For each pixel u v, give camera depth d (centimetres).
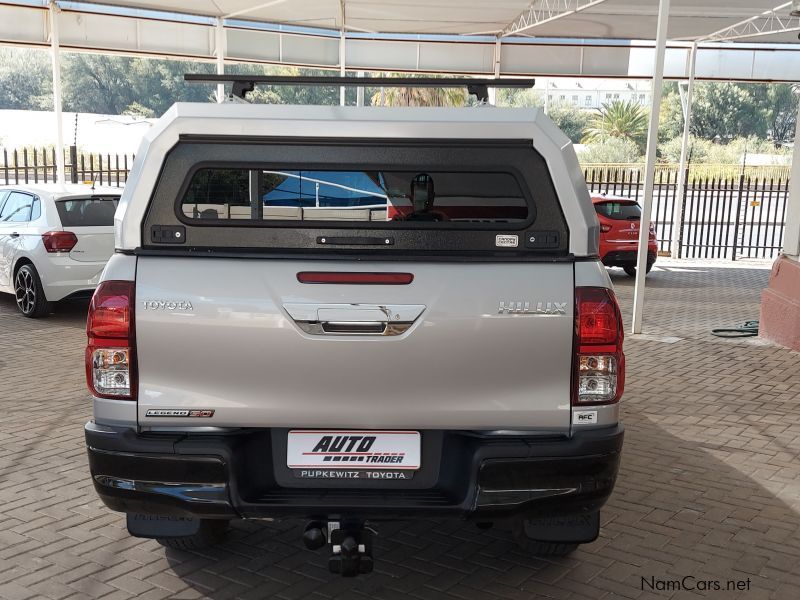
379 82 349
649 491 485
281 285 297
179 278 299
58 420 616
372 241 306
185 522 354
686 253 1983
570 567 384
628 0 1395
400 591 360
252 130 305
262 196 309
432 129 305
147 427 306
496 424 304
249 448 308
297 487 310
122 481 305
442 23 1748
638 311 991
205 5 1572
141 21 1638
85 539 412
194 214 308
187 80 346
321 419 303
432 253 306
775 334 941
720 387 740
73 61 7556
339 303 296
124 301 299
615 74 1911
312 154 307
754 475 516
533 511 304
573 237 304
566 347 299
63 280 984
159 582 367
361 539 301
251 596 355
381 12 1630
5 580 368
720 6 1448
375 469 308
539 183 306
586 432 304
